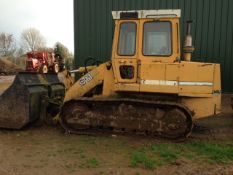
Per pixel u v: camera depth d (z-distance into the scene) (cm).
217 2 1158
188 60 712
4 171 502
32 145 641
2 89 1820
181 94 659
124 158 561
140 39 674
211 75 662
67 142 661
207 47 1178
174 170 505
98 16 1234
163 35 665
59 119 736
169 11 658
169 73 659
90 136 705
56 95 877
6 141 672
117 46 689
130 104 684
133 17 676
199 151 598
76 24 1254
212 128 796
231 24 1157
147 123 676
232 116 948
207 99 673
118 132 706
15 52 6562
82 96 738
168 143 647
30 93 738
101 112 706
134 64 677
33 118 758
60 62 889
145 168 513
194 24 1178
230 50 1165
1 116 748
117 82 689
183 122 649
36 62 2662
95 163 534
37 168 515
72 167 519
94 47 1248
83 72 810
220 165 527
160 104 654
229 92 1175
